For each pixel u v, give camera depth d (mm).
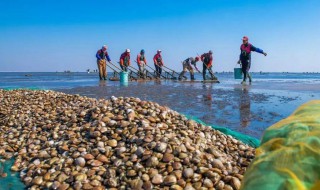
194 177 1719
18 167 2113
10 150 2447
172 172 1763
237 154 2215
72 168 1938
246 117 3594
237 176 1737
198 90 7191
